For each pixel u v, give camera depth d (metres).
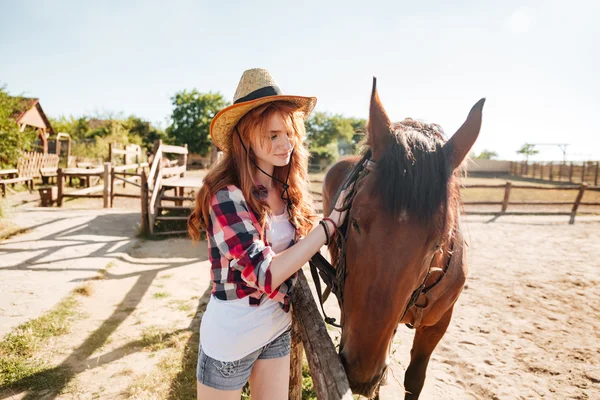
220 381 1.21
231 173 1.23
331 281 1.64
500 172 37.34
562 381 2.94
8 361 2.83
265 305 1.26
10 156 12.48
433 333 2.17
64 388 2.61
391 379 2.94
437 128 1.70
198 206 1.25
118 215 8.71
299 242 1.21
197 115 40.31
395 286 1.28
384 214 1.29
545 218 10.64
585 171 24.77
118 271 5.15
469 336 3.67
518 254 6.75
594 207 13.45
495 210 12.52
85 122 36.38
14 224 7.16
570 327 3.88
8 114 12.72
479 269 5.84
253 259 1.08
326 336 1.36
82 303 4.01
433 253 1.36
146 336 3.33
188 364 2.95
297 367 1.83
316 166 34.84
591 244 7.53
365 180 1.45
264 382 1.33
